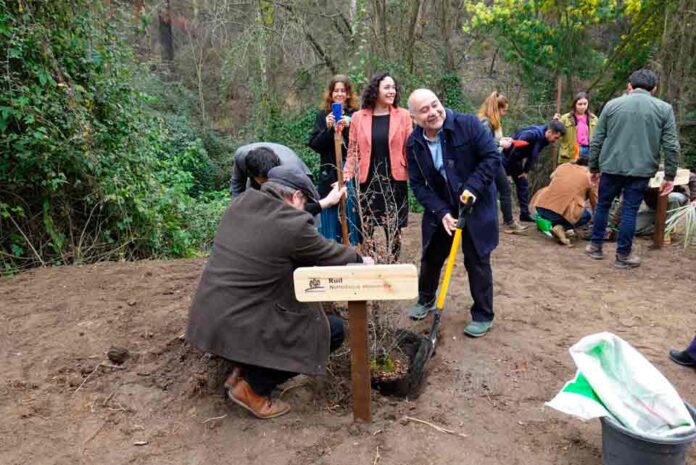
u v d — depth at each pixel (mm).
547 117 11641
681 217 5074
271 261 2525
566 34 10609
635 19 10688
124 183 5832
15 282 4645
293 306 2617
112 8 6258
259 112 13789
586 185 5789
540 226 5938
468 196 3146
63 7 5285
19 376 3129
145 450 2547
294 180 2684
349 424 2670
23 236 5176
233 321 2518
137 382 3088
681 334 3619
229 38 14359
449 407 2814
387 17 13477
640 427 2230
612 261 5168
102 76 5777
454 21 15234
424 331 3697
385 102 4008
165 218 6621
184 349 3357
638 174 4684
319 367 2648
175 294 4293
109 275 4773
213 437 2617
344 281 2396
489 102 5980
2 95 4762
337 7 13773
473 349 3373
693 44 10438
